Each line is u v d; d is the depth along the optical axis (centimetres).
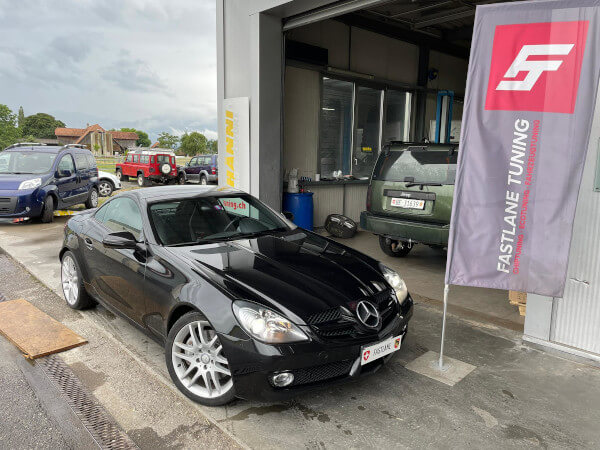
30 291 495
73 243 420
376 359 276
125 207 380
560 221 279
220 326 250
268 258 310
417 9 837
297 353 240
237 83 723
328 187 890
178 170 2294
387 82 954
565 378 313
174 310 284
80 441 239
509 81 277
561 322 347
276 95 702
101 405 274
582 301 334
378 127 989
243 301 253
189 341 280
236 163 742
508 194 288
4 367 323
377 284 300
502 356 347
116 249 348
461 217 300
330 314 259
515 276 295
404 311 302
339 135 914
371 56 926
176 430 250
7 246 713
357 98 929
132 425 254
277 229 382
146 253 321
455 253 305
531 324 363
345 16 852
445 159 542
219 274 278
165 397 283
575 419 265
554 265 284
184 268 289
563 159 273
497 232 294
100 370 319
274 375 240
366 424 258
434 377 313
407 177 570
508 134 282
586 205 323
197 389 275
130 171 2348
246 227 369
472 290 509
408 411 271
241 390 249
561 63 265
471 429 254
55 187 971
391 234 579
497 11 273
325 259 321
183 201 368
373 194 604
